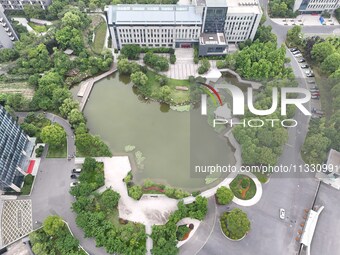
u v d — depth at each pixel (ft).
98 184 492.54
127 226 453.58
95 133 572.92
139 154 547.08
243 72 638.12
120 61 629.10
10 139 464.65
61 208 479.82
